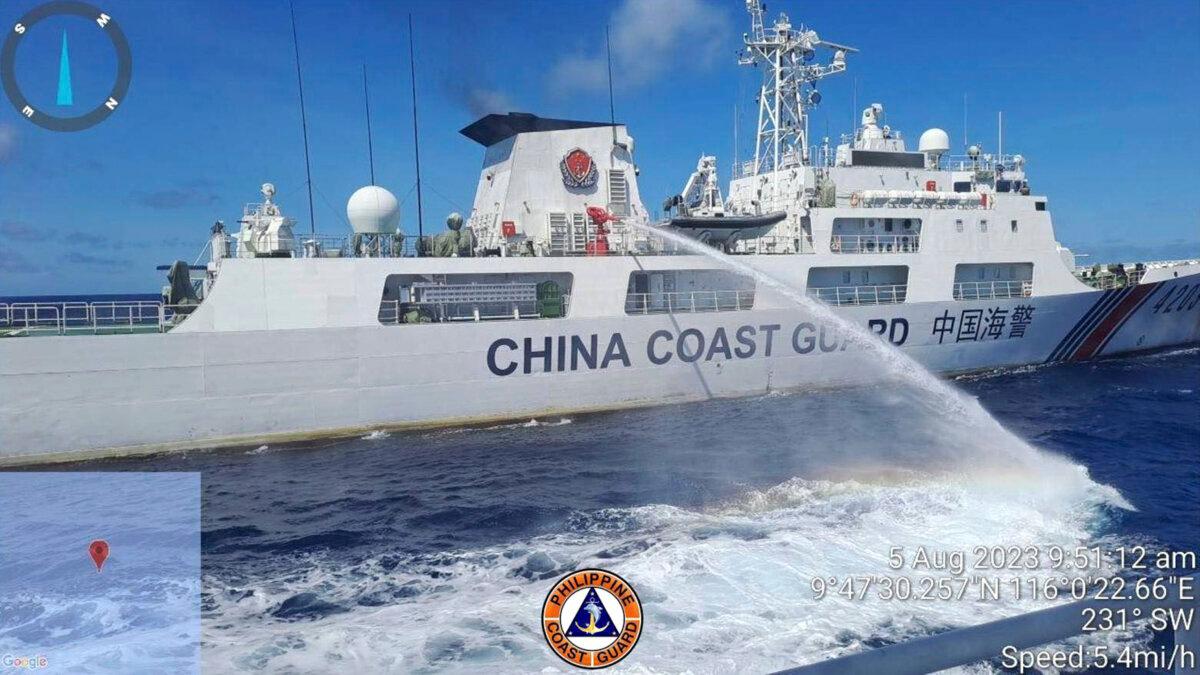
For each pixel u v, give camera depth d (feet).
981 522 42.27
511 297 76.28
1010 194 98.32
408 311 73.92
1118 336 105.19
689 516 45.06
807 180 95.04
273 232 72.69
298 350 67.41
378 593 36.27
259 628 32.78
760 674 26.84
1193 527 41.75
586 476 55.72
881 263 90.99
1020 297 96.63
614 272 79.15
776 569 35.99
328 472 59.26
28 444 60.75
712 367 81.56
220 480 57.47
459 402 72.69
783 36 101.09
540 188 85.05
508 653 29.50
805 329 84.79
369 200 74.08
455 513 48.16
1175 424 67.97
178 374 64.28
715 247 90.74
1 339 59.67
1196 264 107.65
